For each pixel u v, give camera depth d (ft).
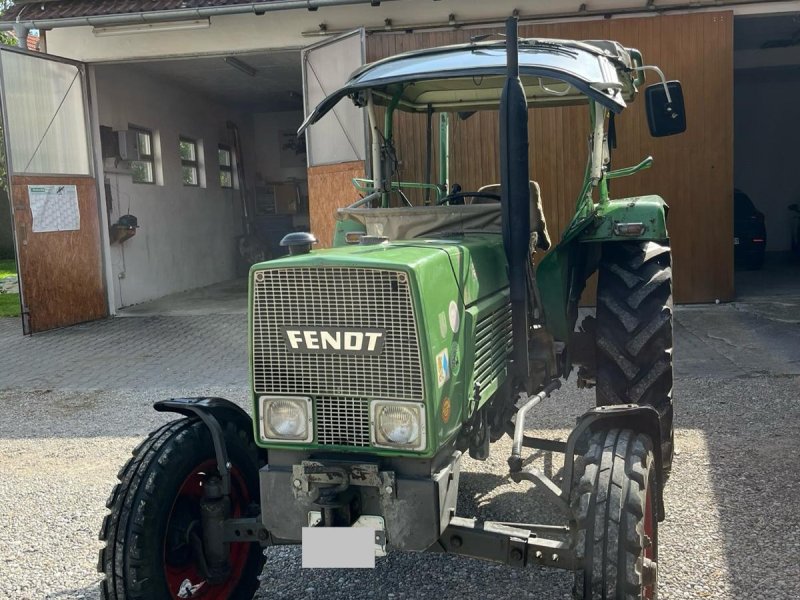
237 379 24.68
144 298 43.39
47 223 34.86
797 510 13.08
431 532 8.52
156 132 45.68
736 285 38.01
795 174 55.52
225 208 55.93
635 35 32.32
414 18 33.71
